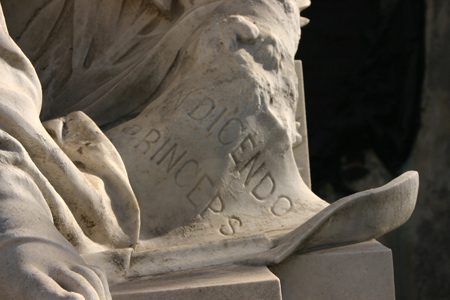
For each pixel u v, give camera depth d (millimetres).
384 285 3027
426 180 9062
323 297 2998
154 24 3906
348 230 3098
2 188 2377
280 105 3564
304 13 9211
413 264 8922
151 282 2725
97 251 2836
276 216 3406
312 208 3488
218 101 3414
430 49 9094
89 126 3148
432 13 9062
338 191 9266
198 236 3229
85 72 3830
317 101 9266
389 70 9227
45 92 3797
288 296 2979
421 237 8961
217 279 2711
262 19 3637
